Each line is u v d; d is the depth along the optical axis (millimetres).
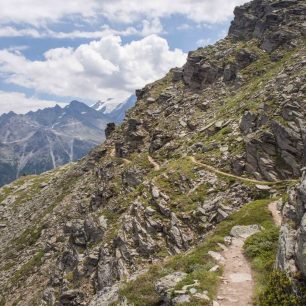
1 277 110125
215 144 73688
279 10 122938
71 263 75125
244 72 108938
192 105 112625
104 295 33469
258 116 70000
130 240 57250
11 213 176375
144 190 69438
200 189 60344
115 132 148375
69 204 123750
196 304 23172
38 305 75125
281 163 57500
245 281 26562
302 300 19594
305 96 62688
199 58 130500
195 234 52125
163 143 99312
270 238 32562
